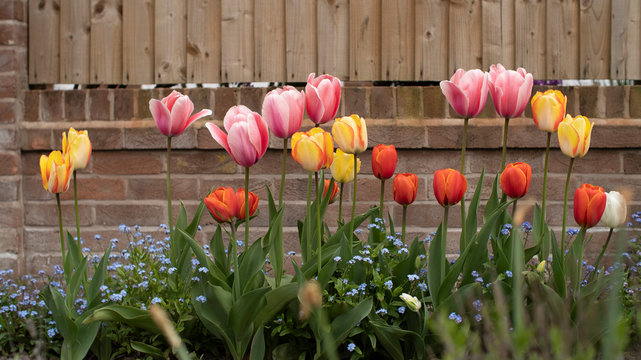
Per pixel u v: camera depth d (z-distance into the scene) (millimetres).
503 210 1718
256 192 2635
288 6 2684
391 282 1522
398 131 2594
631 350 1241
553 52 2680
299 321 1568
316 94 1478
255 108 2641
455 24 2678
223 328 1536
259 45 2693
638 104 2627
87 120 2666
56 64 2730
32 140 2637
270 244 1585
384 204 2641
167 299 1662
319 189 1853
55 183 1588
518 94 1603
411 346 1571
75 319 1592
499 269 1604
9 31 2639
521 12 2676
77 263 1723
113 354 1649
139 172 2660
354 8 2678
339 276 1689
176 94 1664
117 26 2730
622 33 2680
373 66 2682
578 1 2678
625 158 2643
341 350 1624
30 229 2664
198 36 2703
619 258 604
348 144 1537
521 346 771
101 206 2664
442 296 1517
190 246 1646
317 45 2684
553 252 1576
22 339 1732
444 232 1548
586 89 2631
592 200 1535
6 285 1995
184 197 2654
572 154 1599
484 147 2605
